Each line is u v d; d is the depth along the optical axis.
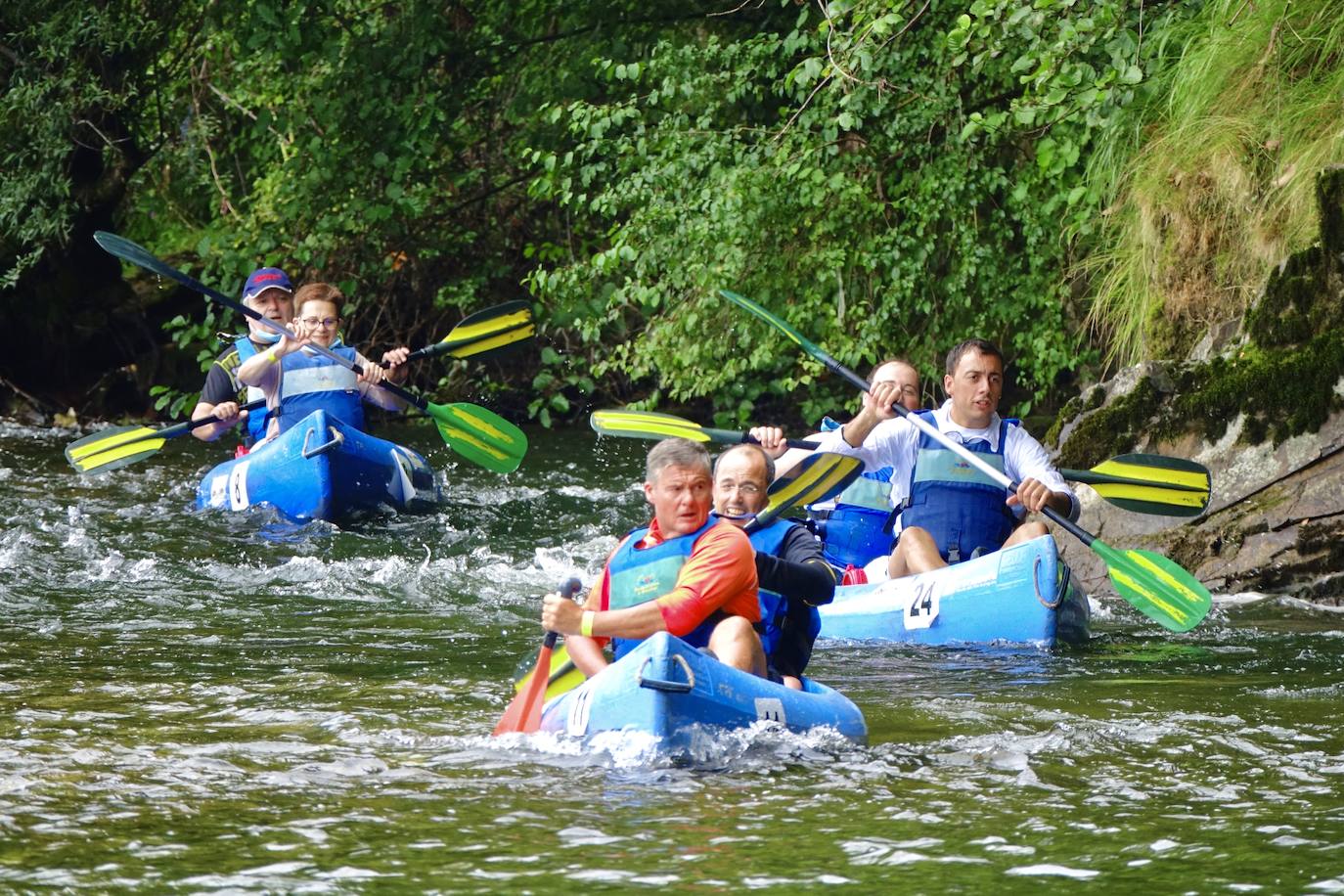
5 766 13.49
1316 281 25.72
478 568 26.27
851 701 15.21
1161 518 25.77
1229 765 13.81
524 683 15.03
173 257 53.97
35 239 49.78
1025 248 38.66
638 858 11.12
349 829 11.79
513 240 56.09
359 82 48.88
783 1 39.81
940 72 37.94
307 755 13.98
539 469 41.06
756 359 40.47
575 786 12.90
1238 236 29.58
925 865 11.01
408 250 54.00
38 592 23.12
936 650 20.39
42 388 51.66
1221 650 20.16
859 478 24.58
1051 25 31.81
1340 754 14.21
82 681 17.27
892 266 38.78
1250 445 25.59
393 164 49.50
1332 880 10.70
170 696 16.55
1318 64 29.12
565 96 49.66
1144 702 16.66
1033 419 43.22
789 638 16.06
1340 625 22.02
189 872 10.84
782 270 40.25
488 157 54.56
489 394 54.97
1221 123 29.88
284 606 22.56
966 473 23.08
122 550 26.94
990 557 21.16
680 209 39.84
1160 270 30.78
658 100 42.66
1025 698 16.95
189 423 32.56
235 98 56.91
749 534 16.48
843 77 35.06
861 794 12.72
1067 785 13.04
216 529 29.41
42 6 48.81
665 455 15.25
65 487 34.97
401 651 19.44
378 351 55.72
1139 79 29.67
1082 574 26.06
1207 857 11.20
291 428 31.08
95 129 49.03
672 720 13.59
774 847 11.38
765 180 38.06
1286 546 24.53
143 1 51.16
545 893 10.44
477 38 50.44
